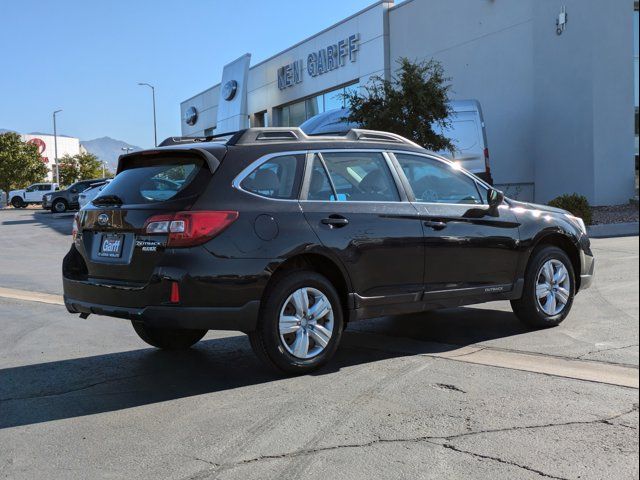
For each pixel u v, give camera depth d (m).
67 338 6.57
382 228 5.34
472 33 22.08
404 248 5.44
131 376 5.18
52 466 3.49
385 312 5.43
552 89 19.42
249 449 3.66
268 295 4.86
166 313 4.57
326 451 3.61
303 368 5.01
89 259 5.15
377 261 5.30
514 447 3.61
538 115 19.97
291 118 33.31
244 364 5.46
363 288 5.26
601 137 18.38
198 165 4.88
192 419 4.16
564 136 19.19
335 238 5.09
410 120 16.53
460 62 22.67
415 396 4.50
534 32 19.88
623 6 18.58
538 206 6.71
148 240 4.69
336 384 4.82
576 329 6.35
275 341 4.86
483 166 16.75
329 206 5.16
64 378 5.15
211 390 4.77
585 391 4.52
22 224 27.83
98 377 5.17
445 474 3.29
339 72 28.41
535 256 6.36
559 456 3.48
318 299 5.07
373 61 26.19
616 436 3.74
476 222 5.92
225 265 4.62
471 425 3.94
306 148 5.26
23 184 65.19
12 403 4.55
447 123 16.80
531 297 6.29
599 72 18.27
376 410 4.24
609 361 5.22
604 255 11.68
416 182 5.78
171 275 4.54
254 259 4.71
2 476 3.37
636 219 16.59
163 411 4.33
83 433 3.96
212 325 4.63
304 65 31.12
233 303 4.66
